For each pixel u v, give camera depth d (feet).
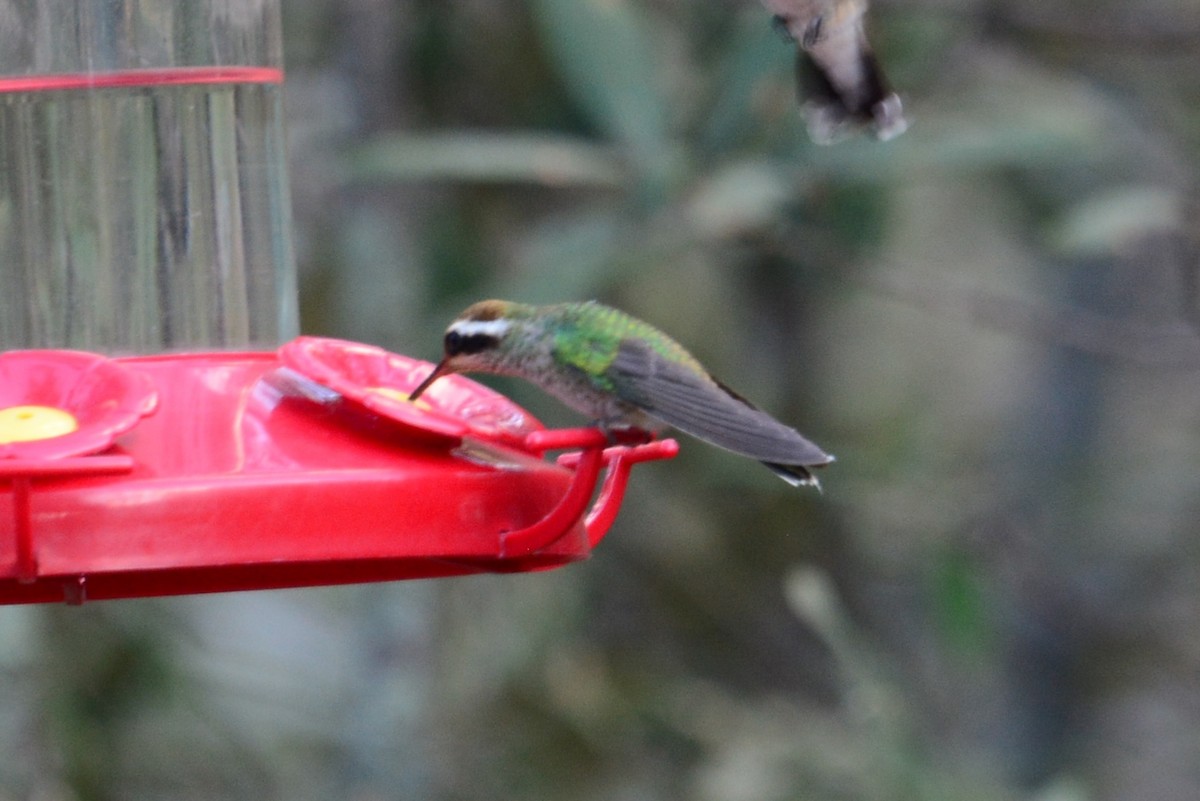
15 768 33.76
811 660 43.01
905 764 34.71
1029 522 47.98
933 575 41.27
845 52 25.93
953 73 42.60
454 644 37.52
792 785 37.27
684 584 42.65
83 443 18.54
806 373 43.98
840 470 42.37
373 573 22.15
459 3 40.70
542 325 23.13
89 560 18.30
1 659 33.58
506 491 19.93
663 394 22.52
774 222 37.29
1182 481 49.03
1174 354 38.63
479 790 38.04
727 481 41.57
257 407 20.58
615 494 22.16
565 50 35.35
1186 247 39.86
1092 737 49.93
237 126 23.85
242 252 23.85
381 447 20.21
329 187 37.99
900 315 51.96
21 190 23.39
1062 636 48.78
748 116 35.96
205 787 36.88
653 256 35.63
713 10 39.75
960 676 44.34
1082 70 43.50
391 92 37.58
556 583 38.47
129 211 23.43
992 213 50.42
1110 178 43.14
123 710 35.99
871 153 36.68
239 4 23.90
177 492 18.53
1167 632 49.73
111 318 23.40
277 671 38.96
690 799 38.37
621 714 39.88
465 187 40.73
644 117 35.27
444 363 23.04
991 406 51.90
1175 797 51.67
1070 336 38.47
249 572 22.07
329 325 38.01
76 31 23.40
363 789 34.86
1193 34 40.75
